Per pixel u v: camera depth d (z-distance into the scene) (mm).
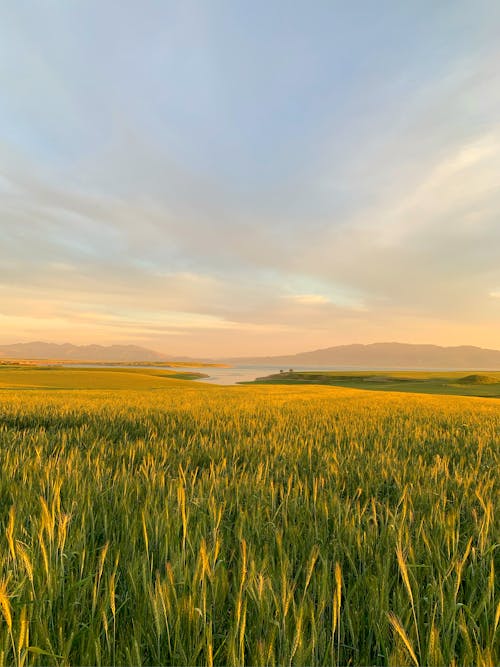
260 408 14609
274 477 4762
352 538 2684
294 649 1571
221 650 1812
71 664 1748
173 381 63438
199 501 3309
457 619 1937
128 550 2492
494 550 2680
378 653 1790
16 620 1801
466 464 5828
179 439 7613
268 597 1870
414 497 3770
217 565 2207
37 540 2436
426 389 46469
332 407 15508
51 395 22359
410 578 2225
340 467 5078
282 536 2740
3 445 6680
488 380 69625
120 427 9539
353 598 2119
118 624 1968
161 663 1683
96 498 3520
